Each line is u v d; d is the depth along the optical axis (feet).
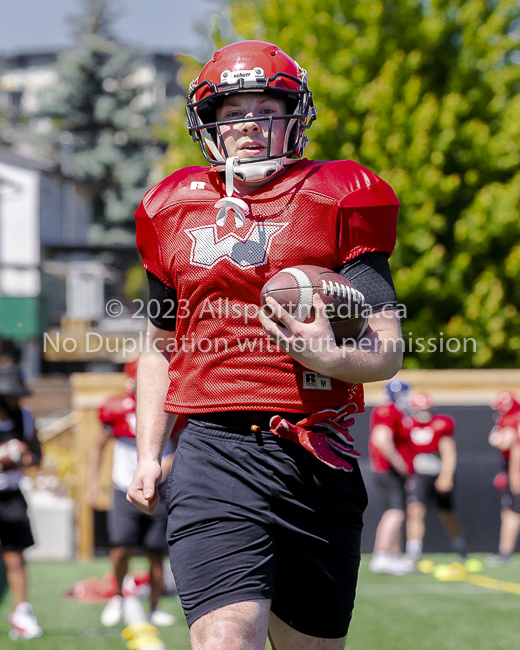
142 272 298.35
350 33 184.34
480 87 189.06
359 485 25.91
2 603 85.81
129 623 71.31
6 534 69.51
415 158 175.52
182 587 24.57
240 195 25.93
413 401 108.27
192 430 26.12
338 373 23.48
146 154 476.95
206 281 25.23
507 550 113.19
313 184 25.52
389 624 72.13
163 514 72.74
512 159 186.91
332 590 25.11
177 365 26.61
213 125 26.12
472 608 80.28
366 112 181.78
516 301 195.11
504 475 114.42
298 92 26.18
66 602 86.63
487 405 123.85
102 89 486.38
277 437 24.88
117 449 73.72
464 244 186.50
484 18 194.70
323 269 24.23
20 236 332.60
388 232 25.67
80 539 124.77
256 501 24.62
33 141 483.92
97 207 461.78
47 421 217.56
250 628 23.25
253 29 196.24
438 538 122.52
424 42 185.98
